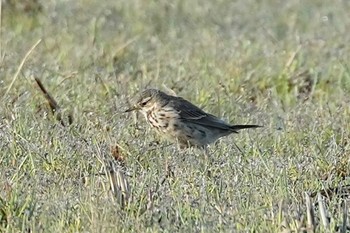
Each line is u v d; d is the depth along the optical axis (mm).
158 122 18531
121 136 18125
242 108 20875
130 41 25516
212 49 26047
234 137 19031
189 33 28719
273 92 22156
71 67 23453
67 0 30984
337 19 30906
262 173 16281
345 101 21172
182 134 18375
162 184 15453
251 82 22828
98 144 17062
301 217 13883
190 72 23375
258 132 19141
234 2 33094
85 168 16297
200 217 14047
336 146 17781
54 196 14664
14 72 22234
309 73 23500
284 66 23797
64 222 13883
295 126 19281
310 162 17062
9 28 28062
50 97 19875
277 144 18234
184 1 32688
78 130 18469
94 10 30594
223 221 13875
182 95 21578
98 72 22734
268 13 31453
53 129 18078
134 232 13625
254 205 14648
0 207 14297
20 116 18578
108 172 14781
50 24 28609
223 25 30047
